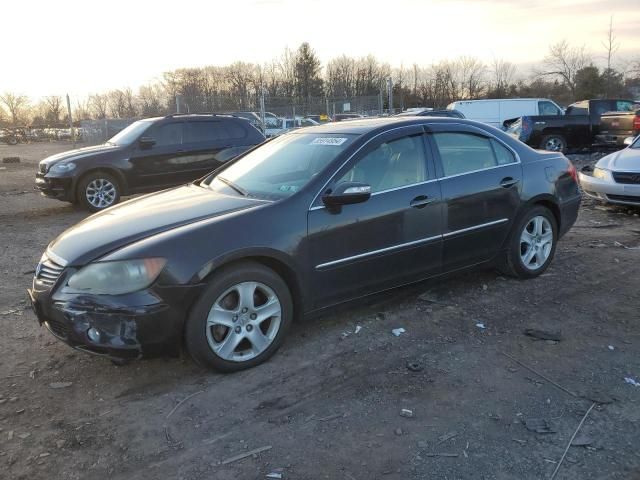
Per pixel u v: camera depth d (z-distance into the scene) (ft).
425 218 14.34
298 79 225.35
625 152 29.07
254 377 11.73
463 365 11.96
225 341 11.66
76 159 32.48
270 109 78.48
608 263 18.93
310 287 12.71
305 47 227.20
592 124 59.93
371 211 13.39
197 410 10.55
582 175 29.66
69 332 10.86
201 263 11.09
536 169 16.93
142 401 10.94
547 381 11.24
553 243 17.69
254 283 11.85
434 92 209.87
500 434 9.53
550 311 14.80
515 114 79.30
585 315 14.49
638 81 154.20
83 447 9.52
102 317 10.66
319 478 8.57
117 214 13.17
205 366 11.60
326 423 9.99
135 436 9.80
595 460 8.81
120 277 10.76
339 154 13.50
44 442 9.68
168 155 34.47
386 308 15.23
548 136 59.72
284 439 9.57
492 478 8.45
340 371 11.85
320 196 12.82
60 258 11.46
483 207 15.53
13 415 10.53
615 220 26.43
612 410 10.16
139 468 8.96
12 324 15.02
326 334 13.67
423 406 10.44
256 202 12.86
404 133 14.57
